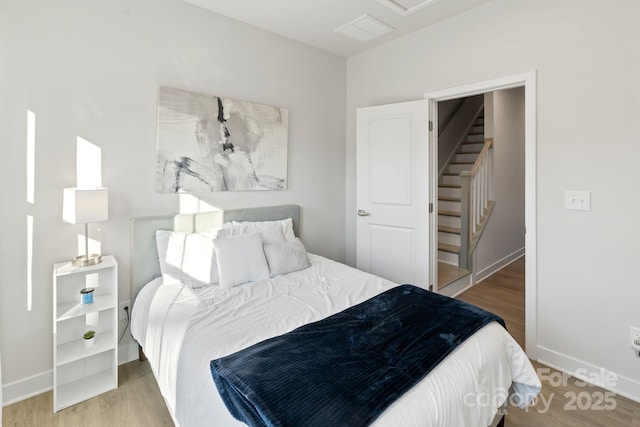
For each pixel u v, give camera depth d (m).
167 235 2.37
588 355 2.17
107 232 2.24
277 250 2.59
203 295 2.10
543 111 2.29
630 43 1.93
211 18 2.67
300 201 3.42
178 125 2.49
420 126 3.02
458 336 1.47
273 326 1.67
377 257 3.38
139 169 2.35
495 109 4.27
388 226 3.28
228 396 1.16
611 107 2.01
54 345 1.89
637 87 1.92
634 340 1.98
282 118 3.14
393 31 3.06
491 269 4.38
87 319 2.19
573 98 2.15
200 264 2.29
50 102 2.00
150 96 2.38
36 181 1.98
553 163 2.26
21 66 1.90
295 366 1.23
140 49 2.32
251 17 2.78
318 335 1.49
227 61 2.77
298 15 2.75
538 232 2.35
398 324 1.58
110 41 2.20
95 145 2.17
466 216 3.88
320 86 3.51
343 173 3.83
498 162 4.41
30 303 1.99
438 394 1.18
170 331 1.71
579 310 2.20
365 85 3.56
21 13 1.89
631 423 1.81
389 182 3.24
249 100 2.93
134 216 2.35
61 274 1.90
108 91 2.20
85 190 1.92
